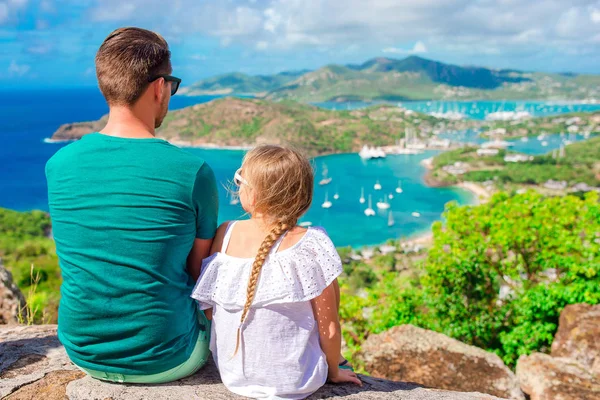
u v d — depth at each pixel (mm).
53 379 1963
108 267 1596
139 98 1739
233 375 1788
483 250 8891
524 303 7152
